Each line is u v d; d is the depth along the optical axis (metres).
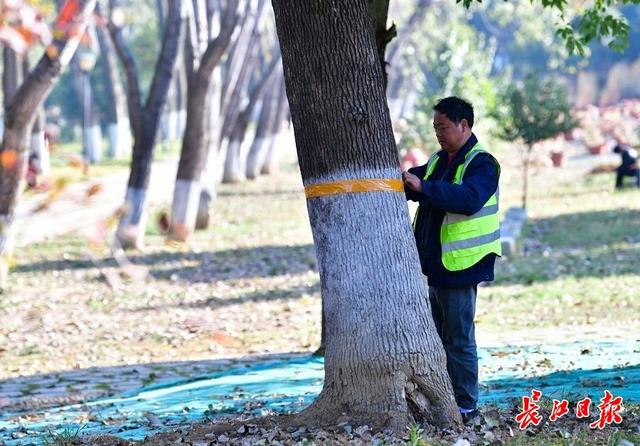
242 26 36.03
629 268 21.64
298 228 32.62
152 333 17.17
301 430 7.36
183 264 25.11
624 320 16.22
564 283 20.20
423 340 7.31
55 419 11.06
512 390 10.18
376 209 7.29
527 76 34.19
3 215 19.94
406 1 65.19
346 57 7.23
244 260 25.75
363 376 7.26
